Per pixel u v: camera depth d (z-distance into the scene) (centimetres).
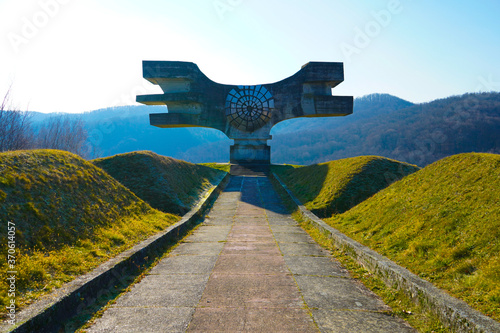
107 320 533
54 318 493
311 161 14662
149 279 732
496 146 8106
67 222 826
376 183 1620
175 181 1814
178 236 1159
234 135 3478
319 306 590
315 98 3391
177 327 512
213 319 539
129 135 19000
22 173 853
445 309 485
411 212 892
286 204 1831
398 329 505
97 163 1797
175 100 3306
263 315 554
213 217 1539
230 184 2511
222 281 720
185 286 688
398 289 623
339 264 852
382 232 905
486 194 716
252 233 1231
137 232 1014
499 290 478
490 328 411
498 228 594
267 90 3409
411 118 11981
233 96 3391
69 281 598
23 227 702
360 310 575
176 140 19962
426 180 1009
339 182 1644
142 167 1764
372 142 12025
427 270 620
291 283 709
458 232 672
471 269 562
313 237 1162
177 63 3297
